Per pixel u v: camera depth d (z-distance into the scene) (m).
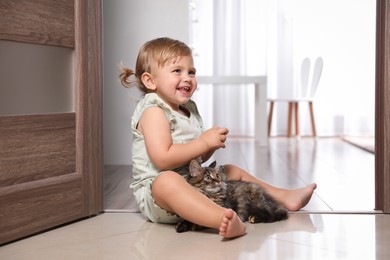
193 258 1.37
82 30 1.82
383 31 1.92
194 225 1.66
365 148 4.61
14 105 1.57
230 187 1.81
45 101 1.69
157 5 3.43
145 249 1.46
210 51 6.39
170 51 1.83
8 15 1.52
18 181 1.57
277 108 6.48
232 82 4.77
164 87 1.83
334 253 1.41
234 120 6.42
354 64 6.41
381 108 1.93
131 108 3.45
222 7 6.36
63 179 1.73
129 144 3.47
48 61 1.71
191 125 1.89
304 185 2.63
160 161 1.72
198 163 1.84
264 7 6.41
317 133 6.37
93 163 1.88
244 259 1.36
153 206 1.72
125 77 2.09
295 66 6.49
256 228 1.69
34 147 1.62
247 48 6.45
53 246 1.49
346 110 6.43
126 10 3.44
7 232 1.52
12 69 1.56
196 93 6.35
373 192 2.40
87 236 1.60
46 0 1.66
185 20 3.43
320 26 6.44
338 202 2.15
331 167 3.38
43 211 1.65
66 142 1.76
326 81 6.43
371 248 1.46
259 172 3.11
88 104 1.85
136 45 3.44
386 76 1.90
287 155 4.13
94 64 1.88
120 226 1.73
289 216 1.88
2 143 1.51
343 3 6.40
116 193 2.36
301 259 1.35
